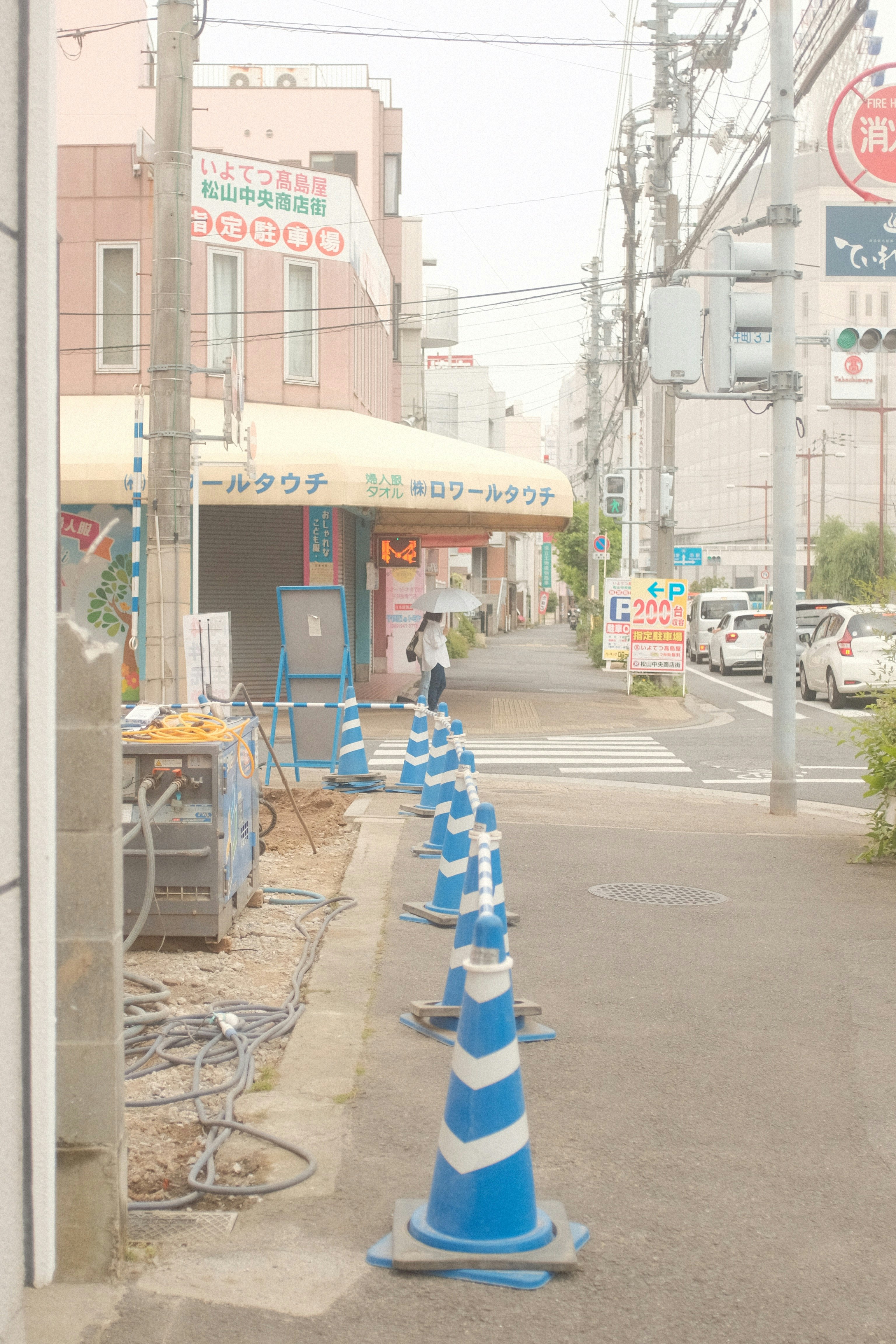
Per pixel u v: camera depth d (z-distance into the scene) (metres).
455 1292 3.21
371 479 20.20
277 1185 3.75
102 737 3.25
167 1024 5.22
